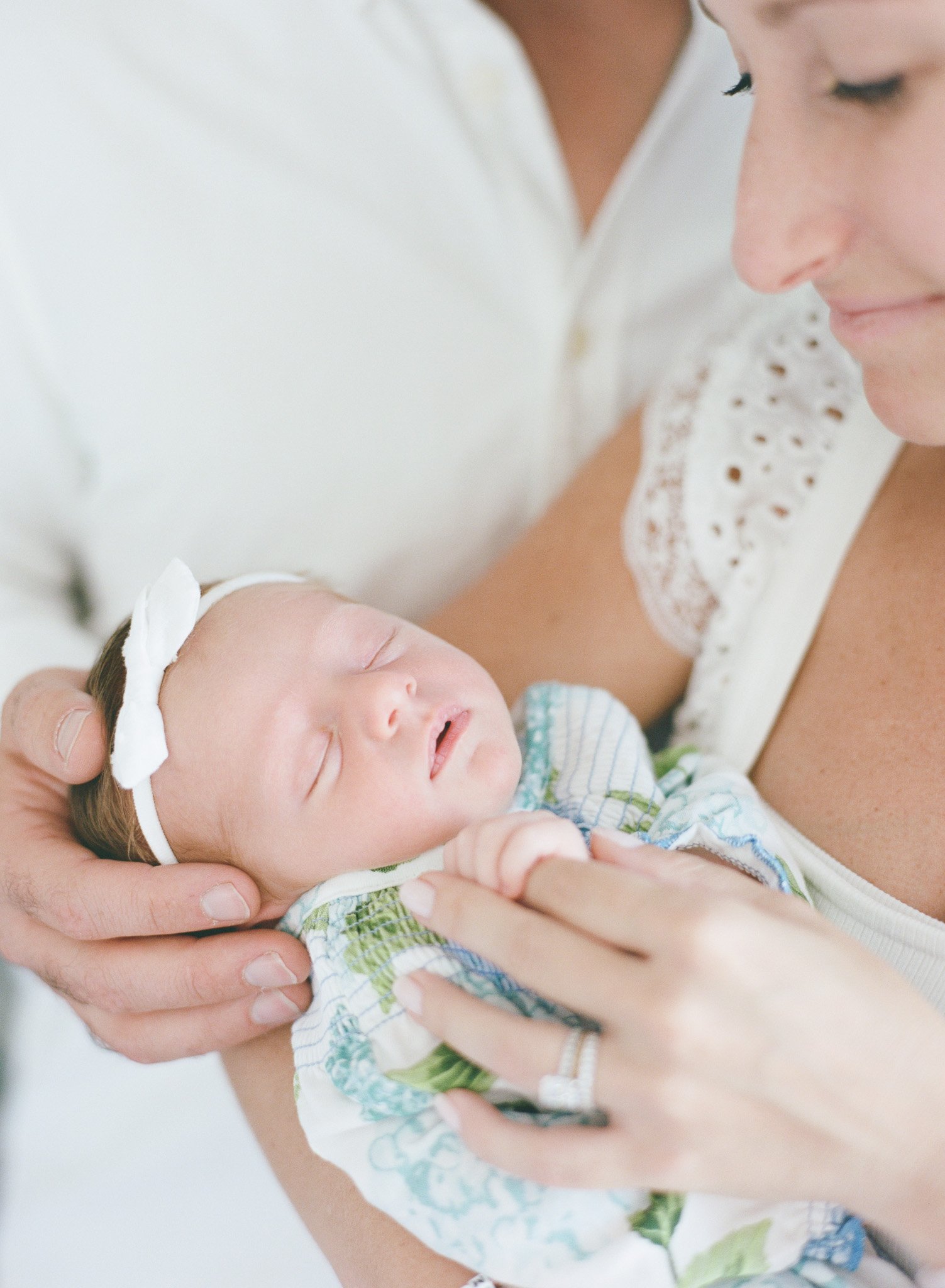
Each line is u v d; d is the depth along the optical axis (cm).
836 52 72
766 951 76
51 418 178
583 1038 81
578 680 137
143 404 173
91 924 105
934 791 102
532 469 193
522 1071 82
